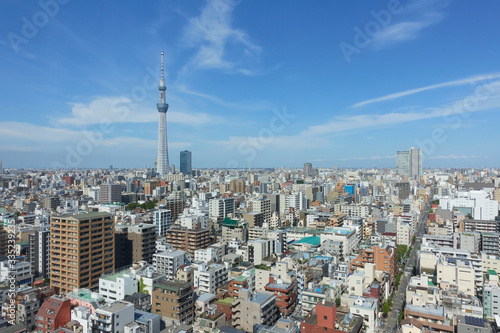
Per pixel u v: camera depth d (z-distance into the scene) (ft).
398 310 476.95
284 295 406.21
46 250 568.00
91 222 474.90
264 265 487.61
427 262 571.69
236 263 588.09
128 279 421.59
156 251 628.28
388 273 537.24
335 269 552.82
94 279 476.95
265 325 355.36
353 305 371.15
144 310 389.80
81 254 460.55
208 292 458.91
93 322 313.53
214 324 333.01
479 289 491.72
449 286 470.80
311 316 332.60
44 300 376.48
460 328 339.57
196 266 483.92
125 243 615.98
